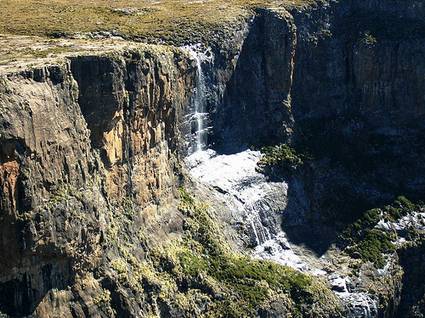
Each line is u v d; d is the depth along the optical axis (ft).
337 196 316.81
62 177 195.21
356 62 351.46
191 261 244.22
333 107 348.59
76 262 200.13
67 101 201.87
